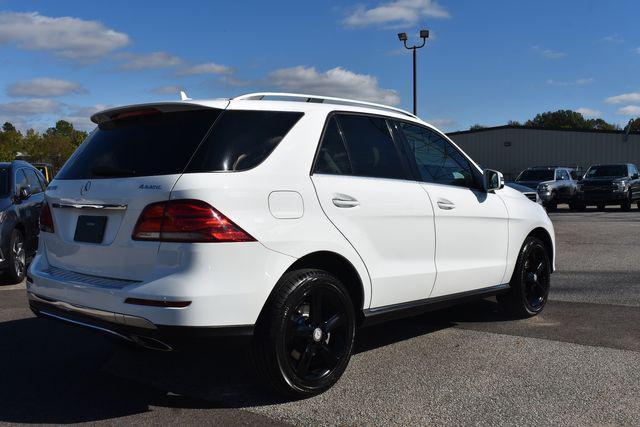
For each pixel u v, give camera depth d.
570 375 4.18
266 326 3.54
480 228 5.12
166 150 3.60
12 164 9.00
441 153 5.03
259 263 3.45
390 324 5.69
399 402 3.73
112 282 3.53
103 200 3.63
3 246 8.02
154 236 3.38
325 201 3.84
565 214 21.70
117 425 3.45
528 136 42.81
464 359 4.58
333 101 4.34
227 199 3.39
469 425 3.39
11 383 4.14
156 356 4.75
